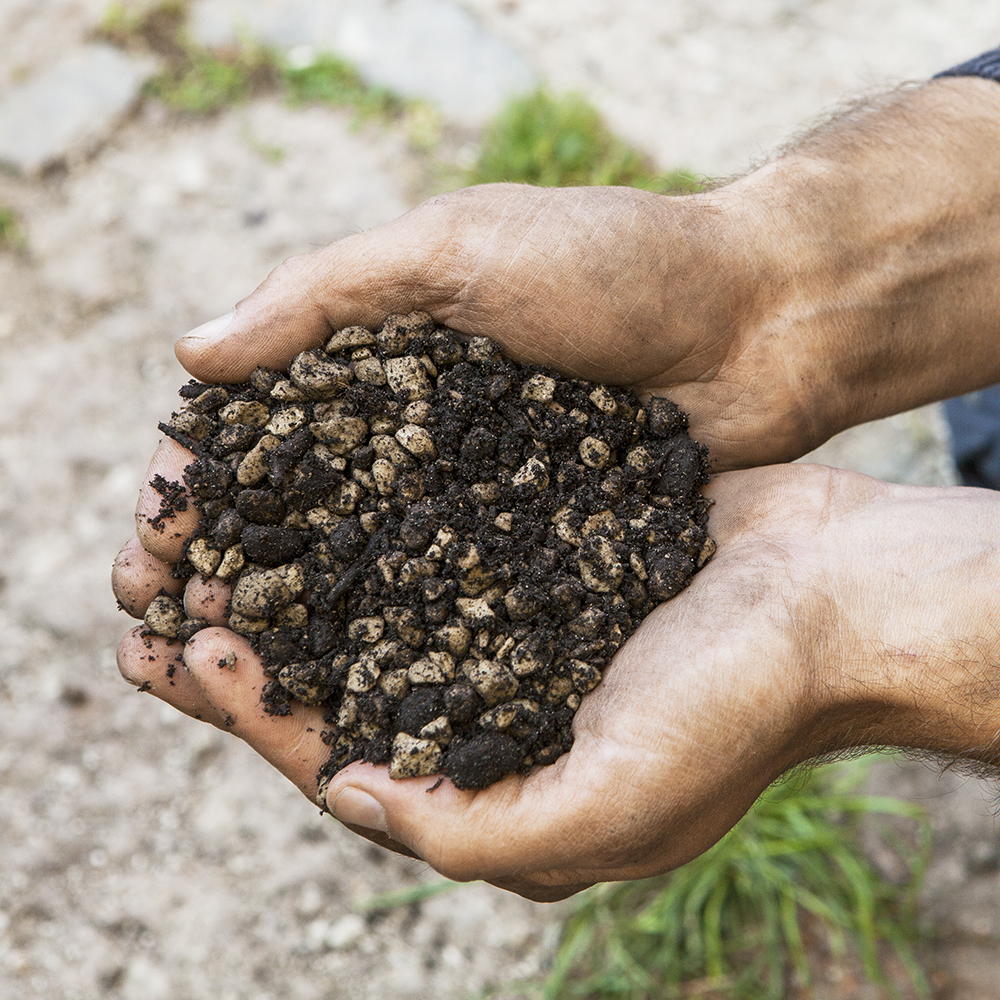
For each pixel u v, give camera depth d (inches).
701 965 24.0
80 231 33.2
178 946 24.2
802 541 19.7
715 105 37.1
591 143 34.2
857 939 24.2
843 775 25.2
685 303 20.6
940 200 21.0
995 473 24.7
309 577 19.7
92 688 26.1
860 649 18.9
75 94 35.4
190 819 25.1
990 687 18.7
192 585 19.7
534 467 20.1
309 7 37.9
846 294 21.0
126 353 31.0
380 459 20.0
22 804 25.2
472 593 19.6
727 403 21.4
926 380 22.0
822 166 21.2
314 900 24.5
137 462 29.1
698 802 18.8
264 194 34.2
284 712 19.4
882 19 40.5
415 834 18.8
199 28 37.0
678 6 40.4
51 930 24.3
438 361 20.4
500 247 20.2
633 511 20.2
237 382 20.5
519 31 38.7
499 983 24.1
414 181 34.7
